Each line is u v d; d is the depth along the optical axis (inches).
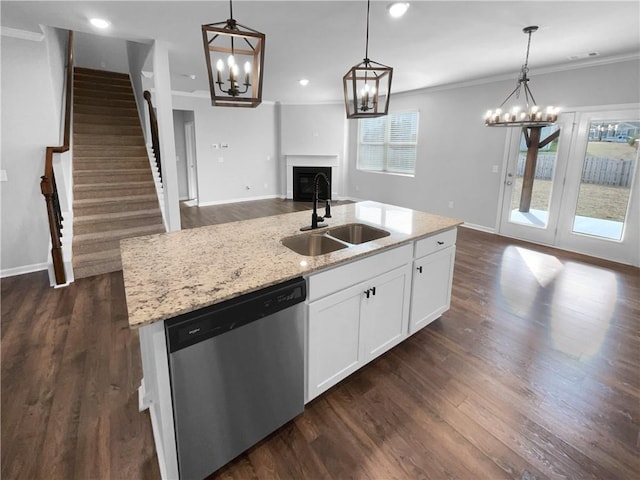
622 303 127.3
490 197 225.1
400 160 288.8
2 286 138.3
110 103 234.2
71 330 107.2
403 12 109.3
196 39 140.2
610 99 166.1
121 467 62.7
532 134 198.1
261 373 62.6
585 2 104.3
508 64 179.5
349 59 169.6
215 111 306.0
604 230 176.4
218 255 74.2
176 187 157.0
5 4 108.5
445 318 116.6
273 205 316.5
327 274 70.7
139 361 92.7
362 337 82.7
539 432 70.8
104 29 130.0
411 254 91.4
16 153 143.5
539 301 129.0
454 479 61.0
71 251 146.4
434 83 233.5
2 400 78.2
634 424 72.6
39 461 63.5
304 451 66.7
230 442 61.0
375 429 71.7
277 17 116.7
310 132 336.8
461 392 82.4
